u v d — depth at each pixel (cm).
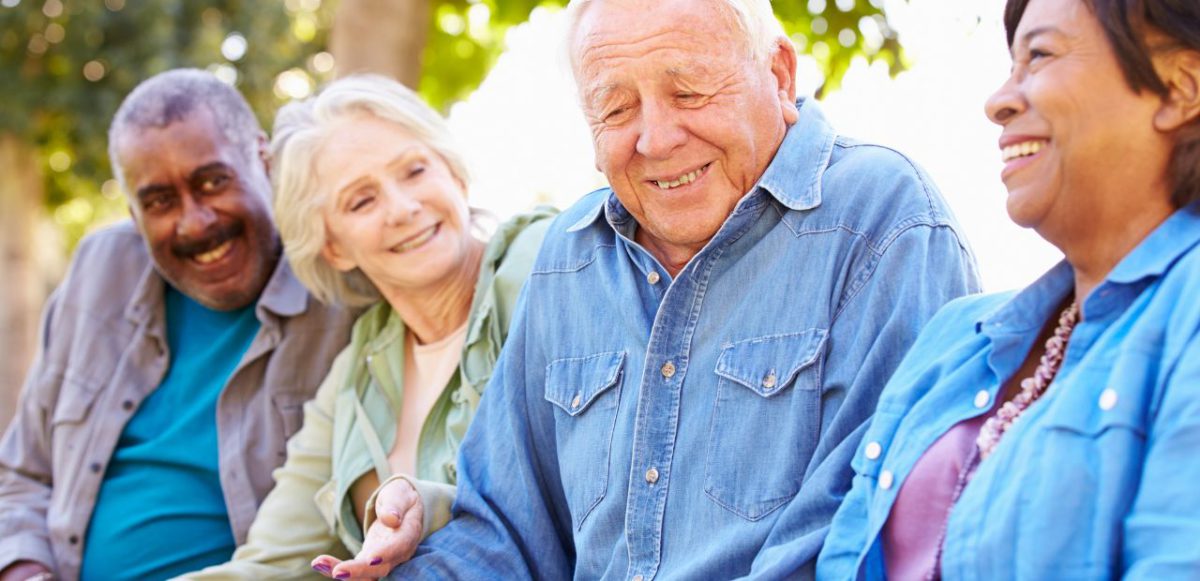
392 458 284
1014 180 160
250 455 313
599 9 213
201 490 318
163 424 328
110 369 335
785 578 192
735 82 210
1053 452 148
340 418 289
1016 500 149
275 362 317
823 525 193
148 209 320
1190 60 147
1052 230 159
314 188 289
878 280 201
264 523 286
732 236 211
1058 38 154
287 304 319
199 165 316
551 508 242
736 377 207
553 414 237
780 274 209
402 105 291
